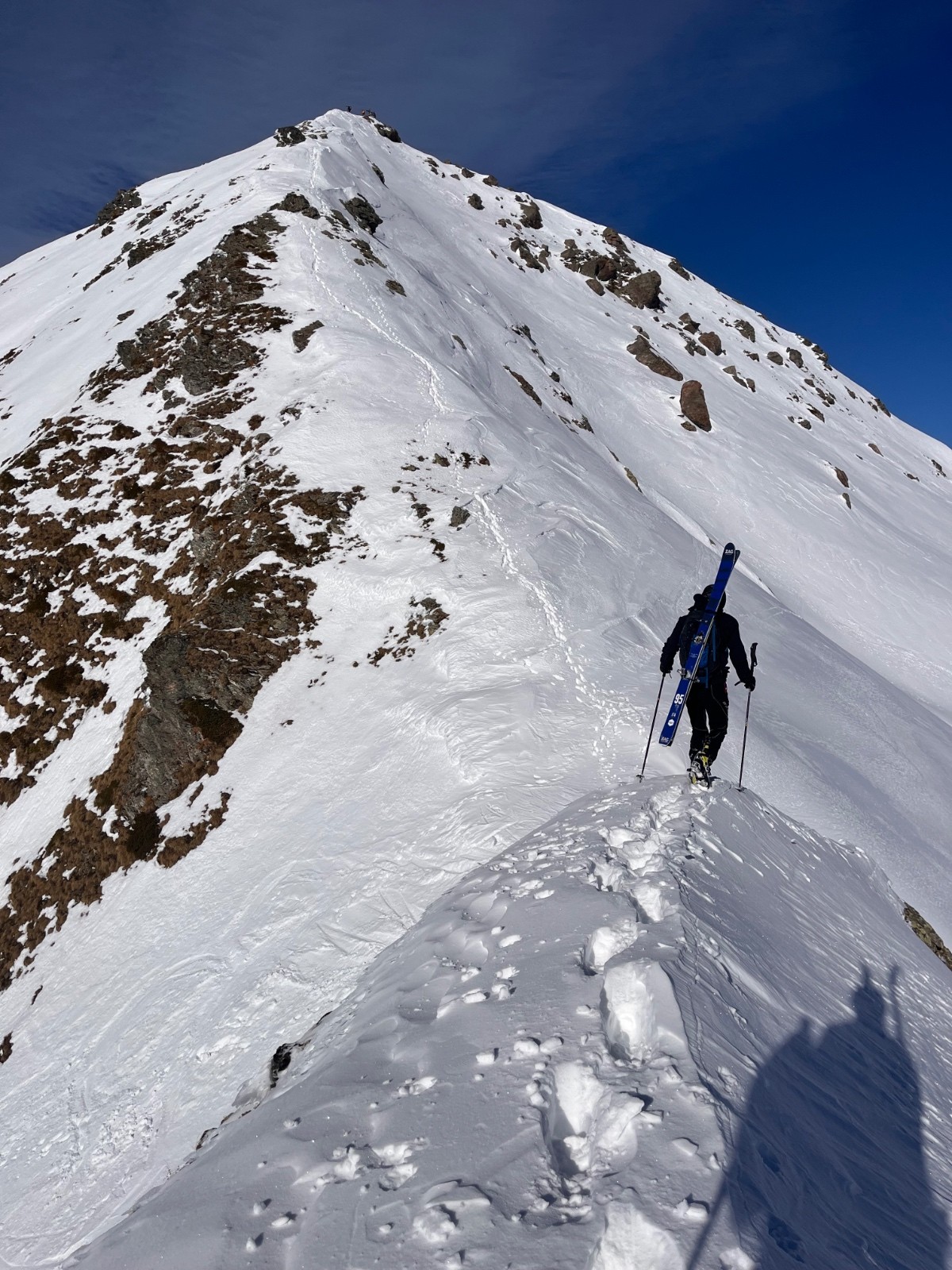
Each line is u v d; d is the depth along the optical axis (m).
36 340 49.16
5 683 23.25
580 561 22.25
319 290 36.56
